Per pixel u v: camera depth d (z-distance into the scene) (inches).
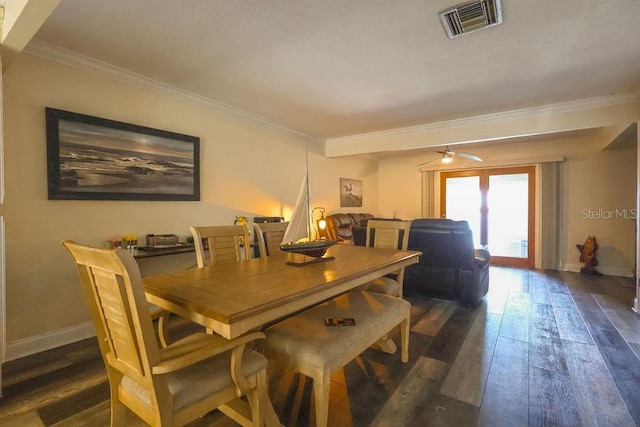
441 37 90.3
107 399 72.9
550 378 80.8
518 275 201.8
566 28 85.5
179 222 135.2
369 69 111.7
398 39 91.5
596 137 207.9
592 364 87.7
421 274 144.9
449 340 104.0
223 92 134.6
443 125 181.0
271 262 85.4
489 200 249.9
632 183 200.4
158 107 126.8
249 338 49.4
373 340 69.9
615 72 113.3
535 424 64.0
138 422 64.8
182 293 55.9
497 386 77.4
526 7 76.5
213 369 50.3
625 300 147.1
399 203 296.0
